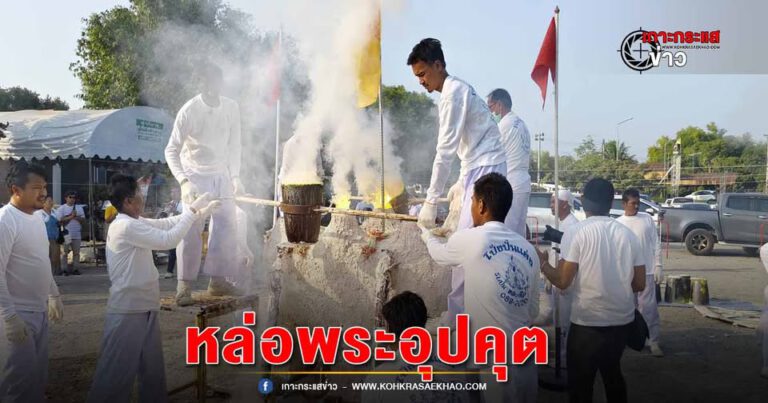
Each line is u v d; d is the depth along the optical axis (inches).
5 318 126.9
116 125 496.1
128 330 134.3
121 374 133.4
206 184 163.8
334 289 158.6
